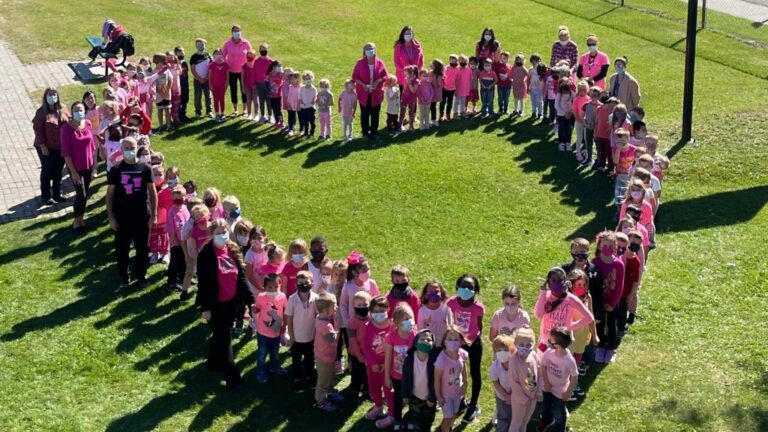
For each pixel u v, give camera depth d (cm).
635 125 1867
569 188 1955
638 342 1389
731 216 1811
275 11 3266
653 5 3297
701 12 3216
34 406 1240
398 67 2317
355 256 1273
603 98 1986
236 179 1998
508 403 1126
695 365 1325
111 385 1291
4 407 1235
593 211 1848
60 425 1198
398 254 1689
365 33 3055
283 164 2081
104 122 1950
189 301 1516
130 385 1291
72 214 1859
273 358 1311
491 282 1573
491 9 3294
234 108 2364
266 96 2291
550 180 1995
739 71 2672
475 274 1598
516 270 1611
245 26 3106
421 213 1855
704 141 2156
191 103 2494
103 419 1212
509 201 1902
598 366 1328
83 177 1791
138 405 1245
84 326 1438
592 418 1212
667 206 1867
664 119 2309
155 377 1310
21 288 1558
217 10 3262
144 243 1550
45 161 1864
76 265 1644
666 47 2888
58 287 1562
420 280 1585
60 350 1371
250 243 1407
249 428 1201
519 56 2341
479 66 2345
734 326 1420
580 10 3256
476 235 1761
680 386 1276
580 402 1248
